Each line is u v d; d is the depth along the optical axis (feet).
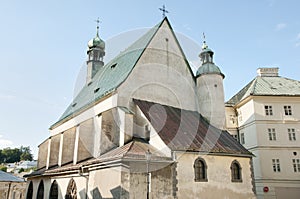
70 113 88.33
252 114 100.01
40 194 83.56
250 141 100.42
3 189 134.72
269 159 93.56
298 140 95.66
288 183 90.99
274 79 110.93
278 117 98.07
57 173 72.79
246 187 64.03
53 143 92.53
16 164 280.92
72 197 64.28
